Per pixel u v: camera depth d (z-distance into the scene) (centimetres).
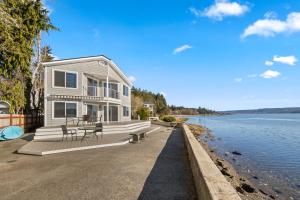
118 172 686
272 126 5500
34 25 1645
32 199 493
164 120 4444
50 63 1906
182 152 1029
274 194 909
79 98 2039
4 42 1115
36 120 2306
